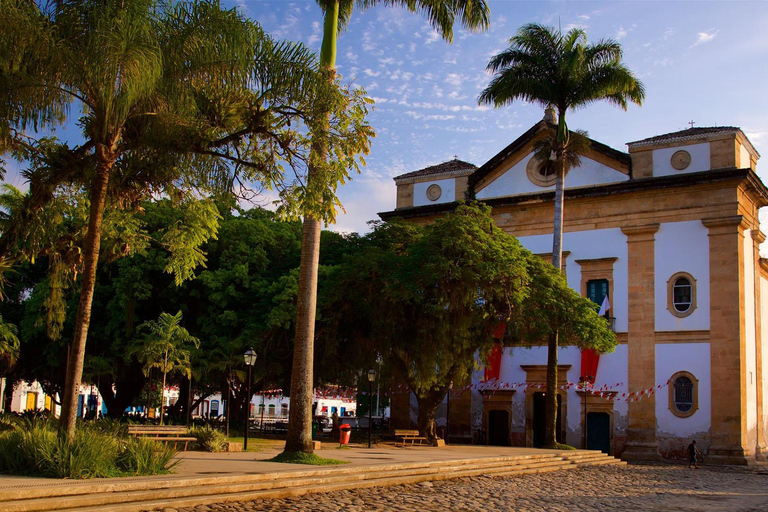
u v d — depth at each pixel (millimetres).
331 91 16469
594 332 28016
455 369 28578
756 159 36719
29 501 10055
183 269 20484
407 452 24297
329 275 30109
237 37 15445
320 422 48875
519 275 26125
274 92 16375
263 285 33000
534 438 36906
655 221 34812
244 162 17406
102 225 19406
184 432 21062
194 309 34625
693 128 36062
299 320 18031
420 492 15906
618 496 17453
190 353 30281
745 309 33281
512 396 37375
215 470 14562
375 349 29312
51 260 19453
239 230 35031
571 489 18625
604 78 30391
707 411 32250
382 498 14477
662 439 33062
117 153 15820
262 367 31281
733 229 32906
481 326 28234
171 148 16594
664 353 33719
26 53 14047
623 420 34094
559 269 29922
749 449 32406
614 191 35719
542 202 37875
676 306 33906
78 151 17297
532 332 29500
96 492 11242
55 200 18406
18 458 12344
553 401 30344
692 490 19797
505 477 20922
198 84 15922
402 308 27500
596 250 36250
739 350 31969
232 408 40719
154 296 33969
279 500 13344
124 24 13773
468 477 19969
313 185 16594
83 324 14234
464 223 26641
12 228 18156
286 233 36312
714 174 33219
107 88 13680
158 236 32469
